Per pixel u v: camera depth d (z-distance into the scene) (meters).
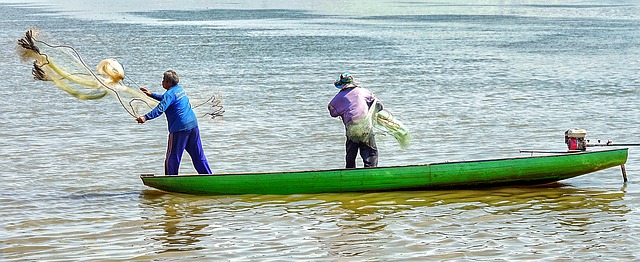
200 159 17.39
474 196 16.62
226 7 116.31
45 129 24.23
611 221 14.88
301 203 16.23
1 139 22.72
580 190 17.03
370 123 17.27
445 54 48.16
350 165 17.53
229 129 24.16
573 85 34.03
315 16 91.69
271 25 76.19
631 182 17.66
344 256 13.16
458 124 24.95
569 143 18.08
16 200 16.50
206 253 13.37
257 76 37.88
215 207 16.03
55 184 17.84
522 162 16.95
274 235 14.29
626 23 75.00
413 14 93.81
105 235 14.31
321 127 24.61
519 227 14.59
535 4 113.62
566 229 14.44
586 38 58.81
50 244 13.81
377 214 15.45
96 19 84.62
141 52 49.97
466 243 13.75
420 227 14.66
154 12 100.38
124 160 20.31
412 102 29.58
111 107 27.92
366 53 49.03
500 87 33.59
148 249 13.57
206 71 40.00
